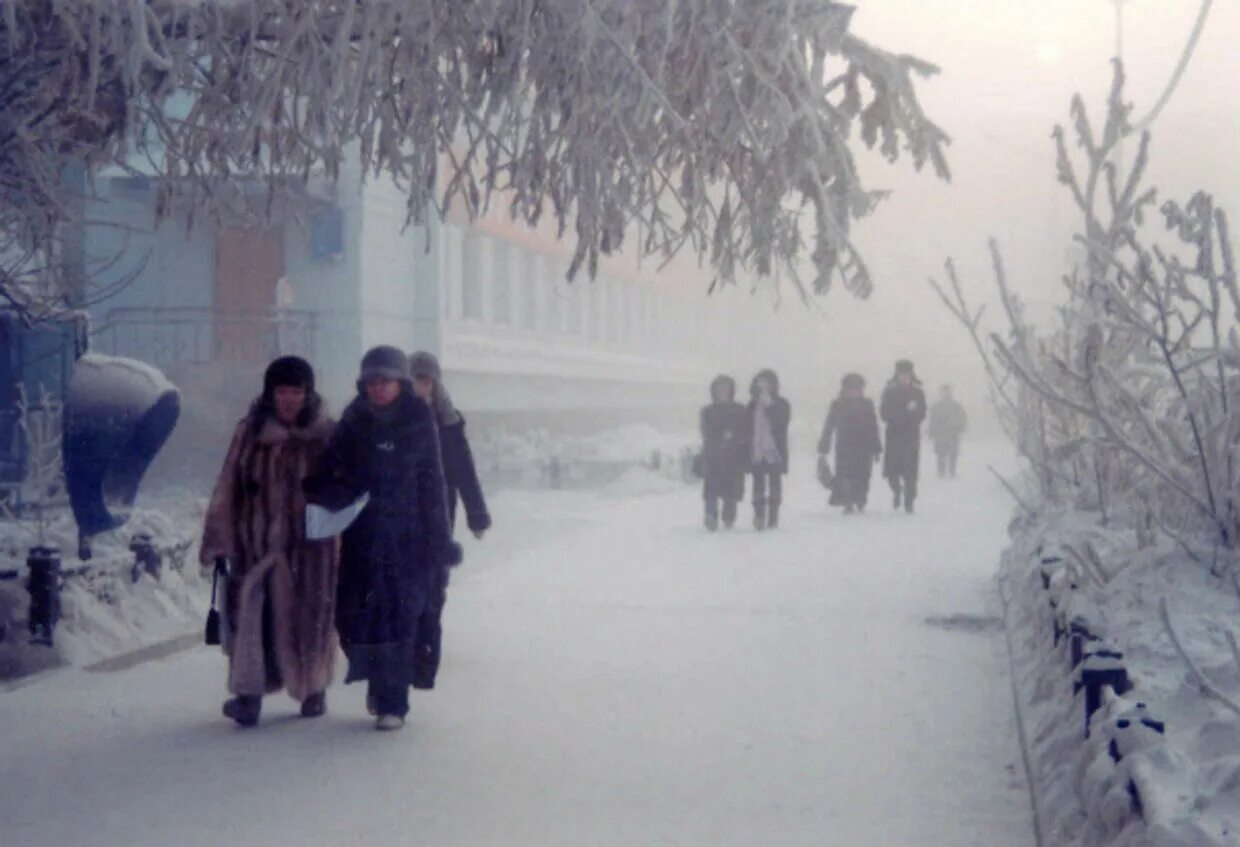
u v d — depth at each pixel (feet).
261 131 24.31
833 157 23.50
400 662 24.16
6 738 23.52
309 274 78.54
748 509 73.87
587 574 46.01
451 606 38.99
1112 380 24.97
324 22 22.48
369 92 22.12
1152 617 21.79
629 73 21.24
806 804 19.81
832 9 22.63
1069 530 32.32
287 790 20.47
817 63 22.99
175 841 18.10
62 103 23.93
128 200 70.90
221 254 77.61
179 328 76.54
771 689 27.76
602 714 25.57
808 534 60.08
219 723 24.70
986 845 17.87
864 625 35.53
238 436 24.79
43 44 23.09
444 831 18.58
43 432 43.78
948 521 66.85
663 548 54.24
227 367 66.90
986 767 21.75
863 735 23.93
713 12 21.63
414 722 24.85
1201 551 24.50
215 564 24.57
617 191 22.63
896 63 24.07
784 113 22.18
